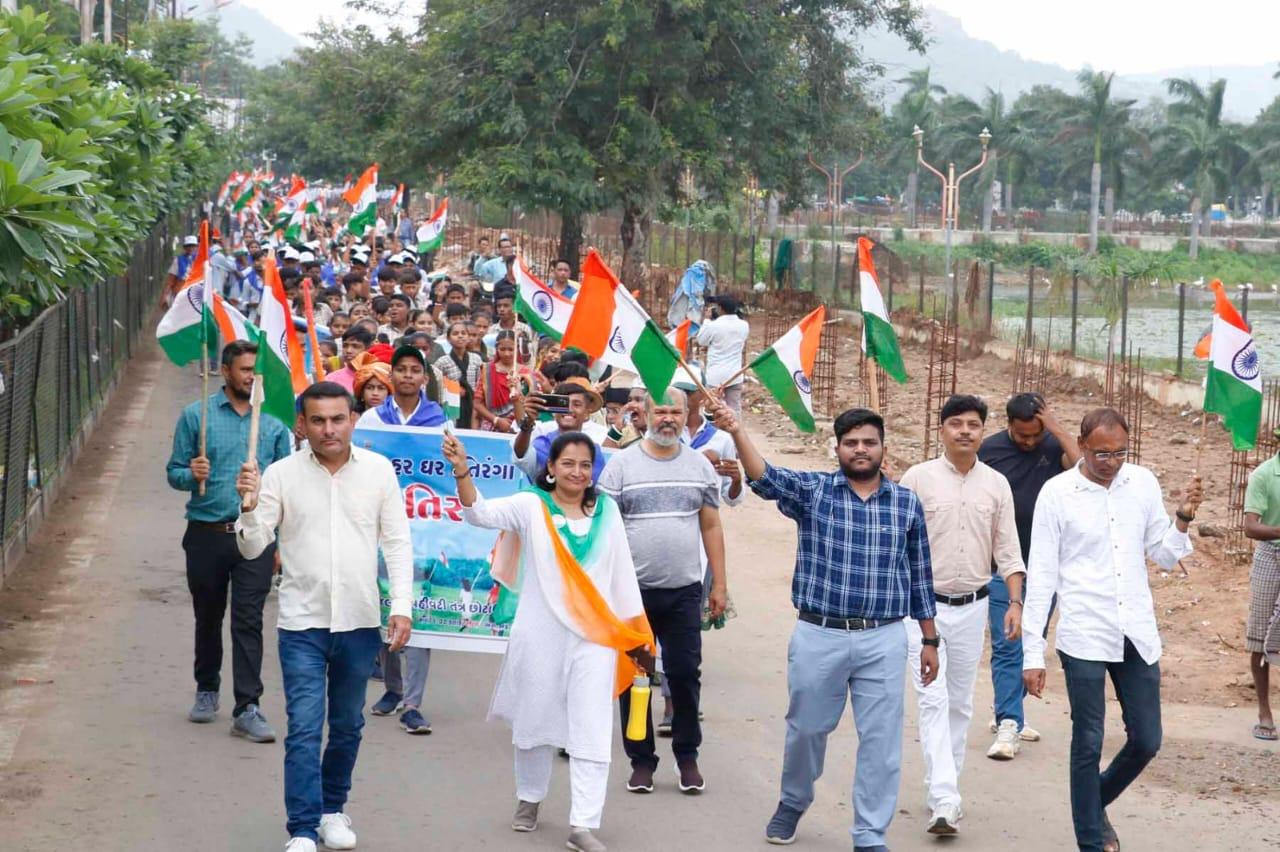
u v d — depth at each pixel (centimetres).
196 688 926
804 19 3600
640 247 3494
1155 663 691
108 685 940
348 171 6831
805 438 2081
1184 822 766
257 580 845
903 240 8594
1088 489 691
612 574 702
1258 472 909
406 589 677
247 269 2414
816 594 684
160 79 2383
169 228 4803
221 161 5200
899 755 682
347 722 678
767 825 741
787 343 920
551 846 697
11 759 790
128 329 2792
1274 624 897
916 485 773
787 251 3775
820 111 3628
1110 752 877
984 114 10288
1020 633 818
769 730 911
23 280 943
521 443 909
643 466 775
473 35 3322
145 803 732
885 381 2320
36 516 1392
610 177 3312
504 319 1569
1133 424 2056
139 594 1191
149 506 1552
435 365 1202
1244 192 12181
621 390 1046
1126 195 11225
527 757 711
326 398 666
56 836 683
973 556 764
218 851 673
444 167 3759
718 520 786
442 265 5034
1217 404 948
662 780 809
